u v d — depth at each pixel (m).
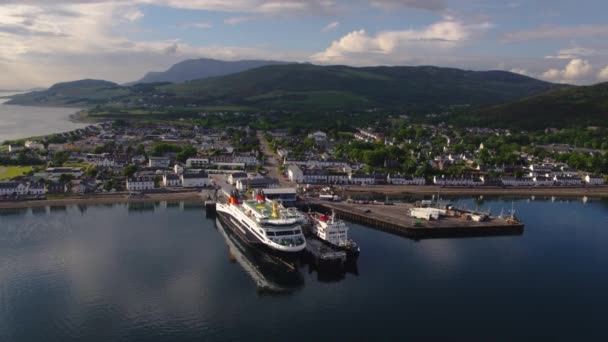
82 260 188.50
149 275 175.25
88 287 163.50
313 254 196.00
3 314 144.12
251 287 168.88
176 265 186.50
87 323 139.75
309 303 157.25
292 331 138.25
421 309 154.12
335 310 152.62
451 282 176.88
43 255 193.00
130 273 176.75
